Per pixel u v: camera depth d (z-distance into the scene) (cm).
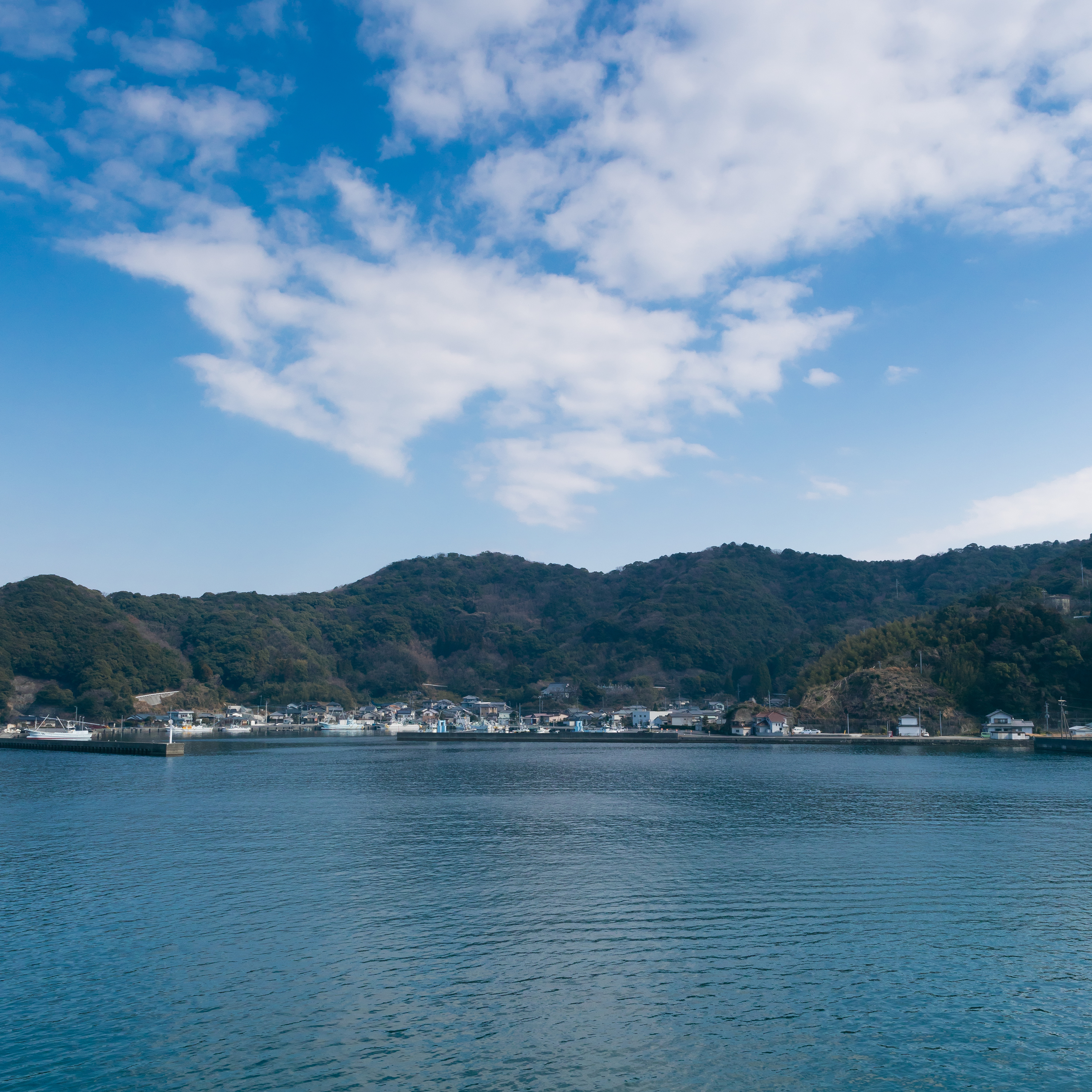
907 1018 2478
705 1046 2297
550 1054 2253
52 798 7512
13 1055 2238
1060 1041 2341
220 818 6162
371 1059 2219
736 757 13075
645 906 3591
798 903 3631
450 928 3275
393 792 7900
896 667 18675
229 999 2595
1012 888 3897
